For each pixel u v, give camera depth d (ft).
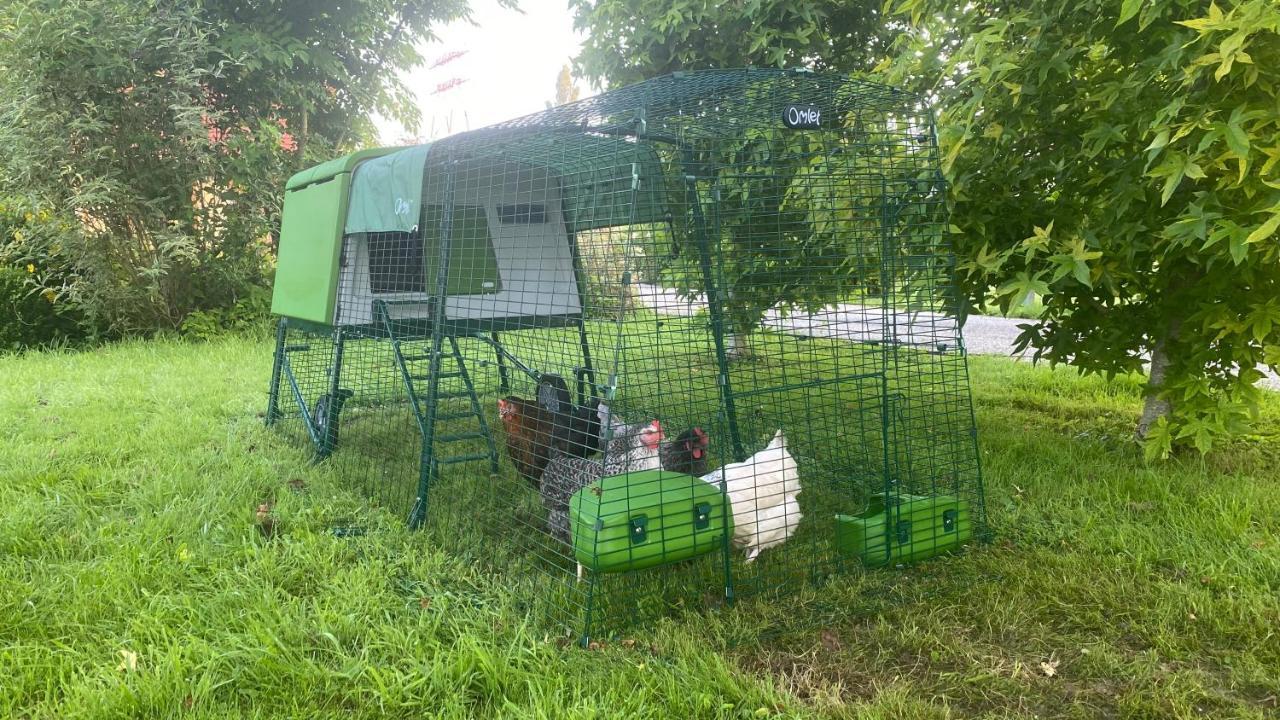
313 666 8.25
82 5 31.58
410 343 16.20
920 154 11.49
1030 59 13.24
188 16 33.81
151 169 33.73
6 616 9.09
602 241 11.11
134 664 8.09
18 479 14.02
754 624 9.71
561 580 10.24
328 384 17.98
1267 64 10.83
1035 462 15.87
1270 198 11.03
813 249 13.20
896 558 10.95
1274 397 21.39
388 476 15.21
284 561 10.94
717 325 11.69
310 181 17.11
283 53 36.73
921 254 11.90
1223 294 14.24
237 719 7.50
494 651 8.60
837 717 7.87
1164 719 7.89
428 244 15.12
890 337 12.24
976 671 8.72
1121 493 14.01
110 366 27.27
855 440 15.99
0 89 32.14
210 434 17.95
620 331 10.03
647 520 9.53
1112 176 13.65
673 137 10.62
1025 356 30.60
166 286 35.29
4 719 7.37
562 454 12.51
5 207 32.91
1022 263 14.84
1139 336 16.08
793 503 11.43
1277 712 7.93
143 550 10.87
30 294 33.24
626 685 8.17
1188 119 11.14
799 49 22.63
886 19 22.29
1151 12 11.07
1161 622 9.55
